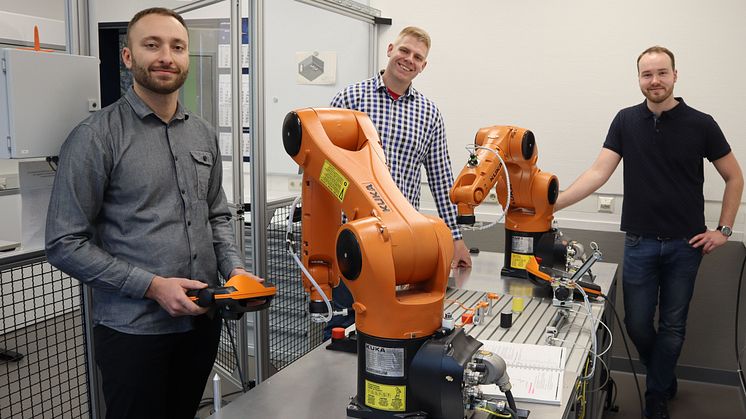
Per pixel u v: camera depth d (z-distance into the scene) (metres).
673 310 3.08
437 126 2.80
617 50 3.60
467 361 1.31
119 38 2.65
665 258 3.04
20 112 1.70
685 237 3.00
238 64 2.73
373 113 2.67
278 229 3.09
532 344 1.87
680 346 3.10
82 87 1.85
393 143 2.68
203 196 1.89
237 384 3.14
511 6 3.76
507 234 2.68
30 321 2.42
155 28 1.69
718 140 2.98
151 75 1.70
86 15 1.99
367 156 1.52
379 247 1.30
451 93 3.97
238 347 2.99
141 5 2.71
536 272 2.36
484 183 2.31
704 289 3.63
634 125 3.04
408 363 1.33
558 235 2.54
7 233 3.27
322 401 1.50
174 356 1.91
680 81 3.52
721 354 3.66
